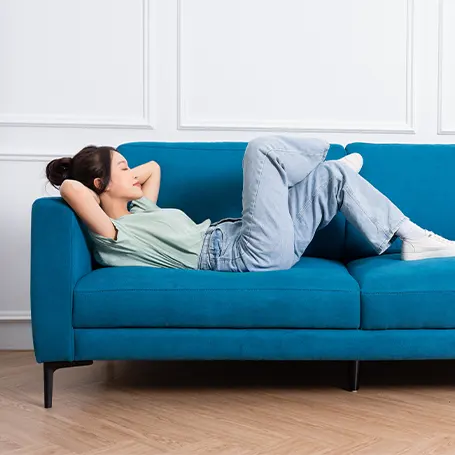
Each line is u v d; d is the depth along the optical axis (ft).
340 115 10.21
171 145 8.80
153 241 7.59
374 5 10.16
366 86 10.20
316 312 6.80
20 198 9.98
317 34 10.16
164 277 6.90
